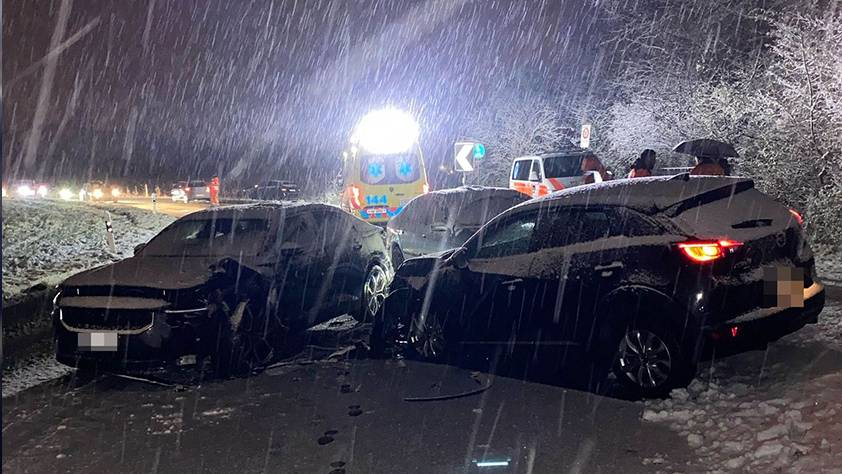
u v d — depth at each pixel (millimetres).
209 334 6703
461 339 6898
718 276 5418
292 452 5031
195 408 6074
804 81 13906
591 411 5543
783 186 14398
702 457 4543
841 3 14211
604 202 6125
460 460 4758
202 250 7816
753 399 5320
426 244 11047
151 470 4820
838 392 5117
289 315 7617
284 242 8008
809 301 5855
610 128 23656
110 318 6637
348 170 16094
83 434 5551
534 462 4664
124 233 18984
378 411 5797
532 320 6336
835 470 4074
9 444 5383
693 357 5477
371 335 7598
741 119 16594
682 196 5824
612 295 5781
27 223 19500
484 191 11422
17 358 7965
